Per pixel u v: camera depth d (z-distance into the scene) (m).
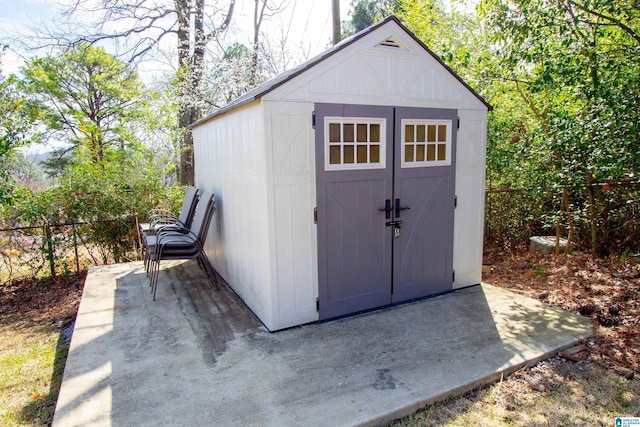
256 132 3.51
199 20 11.23
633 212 4.96
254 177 3.68
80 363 3.05
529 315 3.86
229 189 4.61
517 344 3.26
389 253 4.05
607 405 2.56
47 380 3.30
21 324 4.50
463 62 5.52
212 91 11.29
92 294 4.62
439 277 4.43
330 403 2.52
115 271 5.59
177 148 9.89
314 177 3.57
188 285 4.96
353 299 3.91
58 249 6.16
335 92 3.55
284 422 2.34
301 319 3.68
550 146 4.76
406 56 3.88
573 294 4.42
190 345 3.33
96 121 12.91
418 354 3.13
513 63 4.56
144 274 5.43
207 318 3.90
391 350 3.20
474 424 2.42
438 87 4.12
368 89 3.71
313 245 3.64
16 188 5.84
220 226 5.18
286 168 3.44
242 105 3.69
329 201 3.66
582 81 4.21
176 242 4.62
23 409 2.90
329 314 3.80
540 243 6.06
